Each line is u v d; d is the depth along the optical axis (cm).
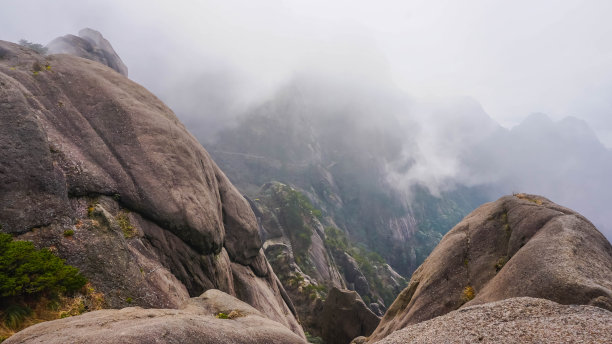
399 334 1368
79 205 2300
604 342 969
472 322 1264
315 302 8088
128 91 3588
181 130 3678
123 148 2880
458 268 2350
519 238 2138
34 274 1625
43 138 2275
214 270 3253
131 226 2530
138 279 2194
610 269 1684
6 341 1040
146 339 993
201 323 1226
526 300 1358
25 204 1980
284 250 10744
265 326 1545
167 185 2914
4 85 2322
